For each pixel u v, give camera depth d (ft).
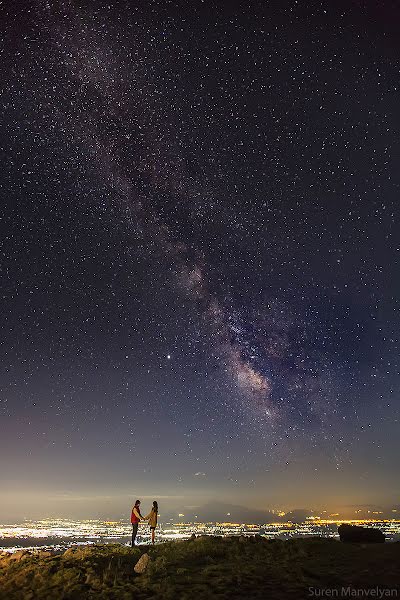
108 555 53.62
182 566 47.50
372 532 61.16
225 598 35.65
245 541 58.80
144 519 65.16
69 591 40.09
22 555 55.21
